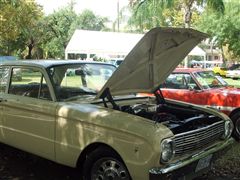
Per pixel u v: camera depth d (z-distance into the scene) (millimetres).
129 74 4785
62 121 4816
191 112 5504
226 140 5203
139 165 4090
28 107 5227
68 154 4793
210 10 10047
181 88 8852
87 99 5191
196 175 4520
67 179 5410
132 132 4148
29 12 33688
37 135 5152
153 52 4770
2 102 5668
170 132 4168
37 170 5781
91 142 4504
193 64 49188
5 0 28719
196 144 4535
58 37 63406
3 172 5684
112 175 4410
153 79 5285
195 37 4969
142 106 5395
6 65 5934
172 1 9734
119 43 35781
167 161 4090
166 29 4375
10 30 32312
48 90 5145
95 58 35688
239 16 31938
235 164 6113
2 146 6863
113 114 4457
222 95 8242
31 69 5457
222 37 34594
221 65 55469
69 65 5531
